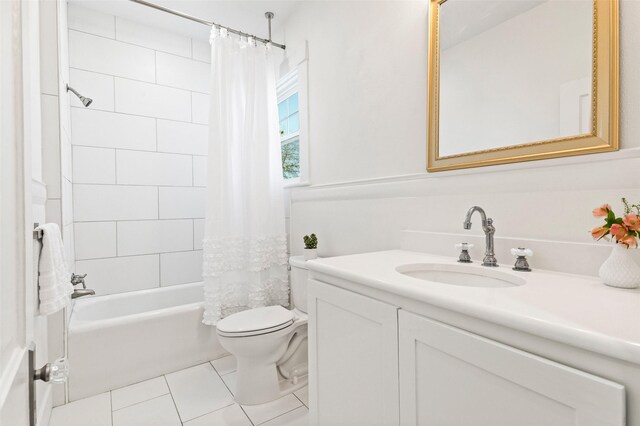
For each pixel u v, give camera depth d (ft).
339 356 3.38
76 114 7.45
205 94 9.29
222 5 7.55
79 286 7.40
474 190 4.02
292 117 8.67
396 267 3.49
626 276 2.47
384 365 2.83
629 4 2.86
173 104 8.76
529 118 3.48
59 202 5.23
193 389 5.85
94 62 7.69
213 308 6.49
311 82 7.11
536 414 1.82
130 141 8.13
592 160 3.03
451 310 2.28
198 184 9.11
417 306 2.56
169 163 8.68
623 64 2.88
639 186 2.76
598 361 1.63
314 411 3.75
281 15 7.94
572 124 3.15
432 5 4.46
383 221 5.30
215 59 6.92
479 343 2.09
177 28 8.60
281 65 8.29
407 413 2.61
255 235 7.01
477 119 3.96
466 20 4.09
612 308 2.01
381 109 5.35
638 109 2.80
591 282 2.72
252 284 6.93
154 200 8.44
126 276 8.02
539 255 3.31
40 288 3.18
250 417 5.05
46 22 5.19
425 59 4.64
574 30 3.14
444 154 4.33
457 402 2.24
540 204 3.39
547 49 3.34
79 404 5.40
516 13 3.61
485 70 3.89
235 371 6.50
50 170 5.18
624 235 2.44
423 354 2.48
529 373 1.85
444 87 4.33
